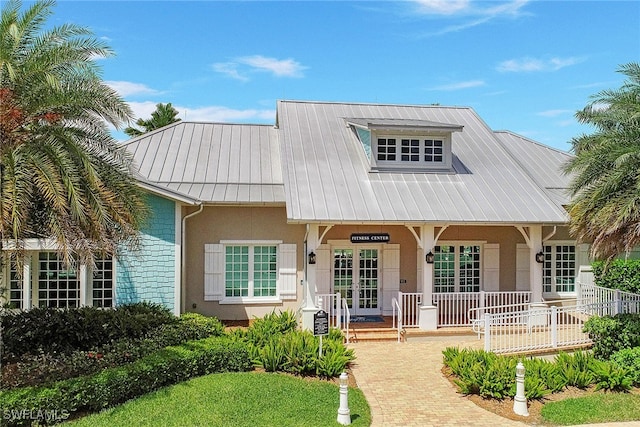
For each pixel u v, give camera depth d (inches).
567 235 765.3
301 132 807.7
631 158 481.1
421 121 775.1
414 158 753.6
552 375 448.8
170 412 376.8
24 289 599.2
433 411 410.3
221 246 695.1
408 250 751.7
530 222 658.8
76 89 420.8
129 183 462.9
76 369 405.7
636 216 474.0
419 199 682.2
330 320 698.8
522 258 770.2
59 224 391.5
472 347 597.0
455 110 957.8
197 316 591.2
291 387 436.8
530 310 573.6
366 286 747.4
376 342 628.4
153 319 551.2
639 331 499.5
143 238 624.1
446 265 759.7
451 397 440.8
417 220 635.5
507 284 769.6
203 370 461.1
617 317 528.4
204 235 693.3
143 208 476.1
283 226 705.6
